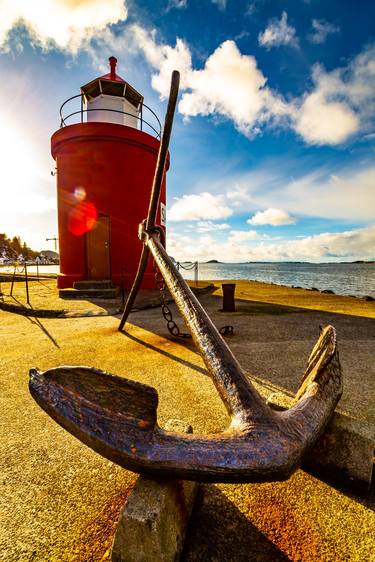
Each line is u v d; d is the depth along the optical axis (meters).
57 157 10.22
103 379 1.07
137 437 1.05
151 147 10.36
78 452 1.82
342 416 1.63
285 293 12.16
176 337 4.58
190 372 3.13
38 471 1.65
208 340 1.56
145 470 1.04
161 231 3.60
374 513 1.36
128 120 11.99
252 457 1.00
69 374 1.08
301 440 1.12
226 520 1.32
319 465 1.57
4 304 7.43
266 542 1.22
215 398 2.52
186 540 1.23
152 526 1.01
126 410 1.09
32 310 6.64
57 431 2.05
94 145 9.77
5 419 2.21
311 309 7.47
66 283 9.87
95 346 4.11
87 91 11.70
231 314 6.67
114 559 1.06
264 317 6.27
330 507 1.39
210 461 1.00
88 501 1.44
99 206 9.82
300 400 1.40
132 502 1.08
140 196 10.20
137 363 3.42
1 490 1.51
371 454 1.47
